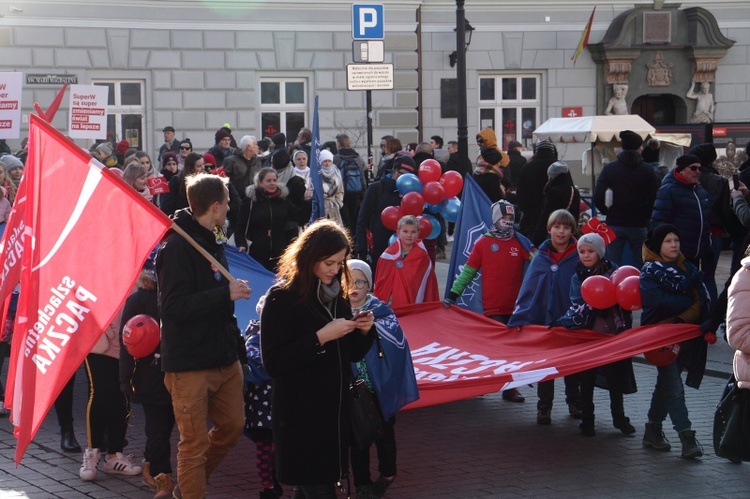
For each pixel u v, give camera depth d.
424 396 7.09
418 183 10.38
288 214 10.91
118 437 7.02
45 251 5.63
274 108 25.38
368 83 14.97
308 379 5.00
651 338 7.13
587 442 7.74
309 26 25.22
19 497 6.55
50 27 23.33
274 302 5.03
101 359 6.88
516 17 26.61
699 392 9.20
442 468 7.13
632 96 27.08
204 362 5.64
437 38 26.17
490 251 8.88
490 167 13.20
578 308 7.73
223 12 24.59
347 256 5.20
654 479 6.82
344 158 18.16
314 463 4.98
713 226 10.53
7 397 5.92
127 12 23.89
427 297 9.20
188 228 5.71
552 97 26.95
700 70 27.08
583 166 20.80
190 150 17.44
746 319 6.11
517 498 6.47
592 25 26.94
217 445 5.96
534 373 7.15
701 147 12.05
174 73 24.39
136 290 6.61
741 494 6.48
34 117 5.67
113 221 5.57
